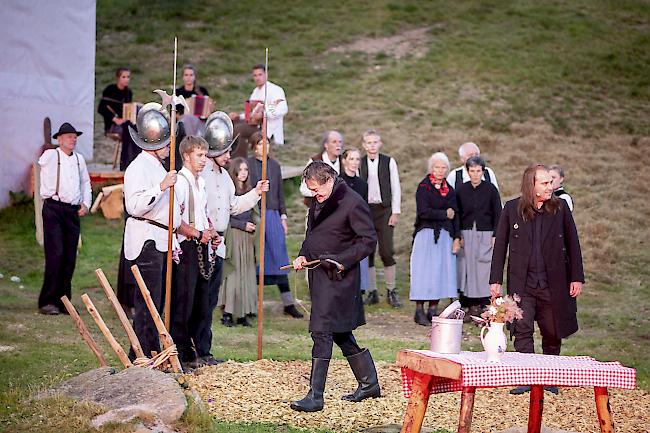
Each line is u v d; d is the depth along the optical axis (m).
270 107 24.86
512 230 17.52
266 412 15.35
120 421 13.42
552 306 17.27
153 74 52.00
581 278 17.33
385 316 25.86
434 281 24.55
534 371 12.59
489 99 49.69
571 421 15.85
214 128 18.77
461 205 24.81
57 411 13.88
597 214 36.06
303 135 45.06
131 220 17.17
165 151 17.47
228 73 52.81
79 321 16.36
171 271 16.97
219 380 16.94
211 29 58.78
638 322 25.70
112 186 34.38
